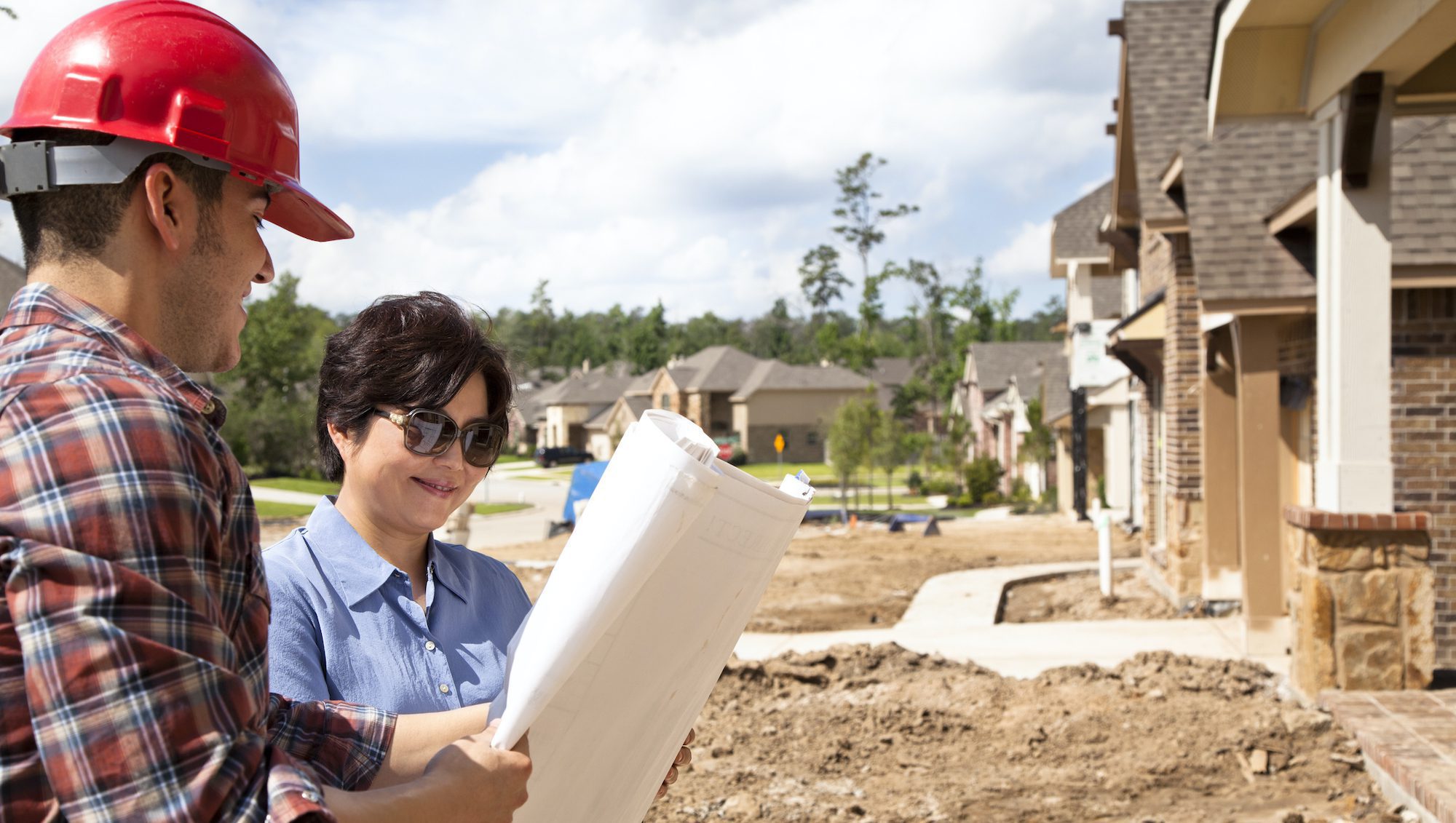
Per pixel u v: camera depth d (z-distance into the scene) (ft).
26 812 3.86
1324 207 25.57
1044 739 24.22
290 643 6.84
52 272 4.73
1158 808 19.95
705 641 5.73
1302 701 26.07
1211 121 26.48
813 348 397.80
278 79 5.32
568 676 4.98
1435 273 27.07
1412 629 25.20
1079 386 86.74
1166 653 30.35
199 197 4.88
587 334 459.73
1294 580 26.89
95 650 3.71
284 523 111.55
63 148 4.60
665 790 7.30
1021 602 48.47
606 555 4.87
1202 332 40.93
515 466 274.36
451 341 7.40
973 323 239.91
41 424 3.95
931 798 20.71
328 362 7.57
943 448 158.30
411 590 7.57
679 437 5.21
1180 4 48.14
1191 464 43.39
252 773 3.98
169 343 4.93
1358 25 22.44
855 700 27.86
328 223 6.07
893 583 54.34
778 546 5.75
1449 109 25.11
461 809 4.74
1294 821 18.89
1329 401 25.76
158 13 4.97
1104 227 59.67
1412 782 19.26
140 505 3.93
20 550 3.77
